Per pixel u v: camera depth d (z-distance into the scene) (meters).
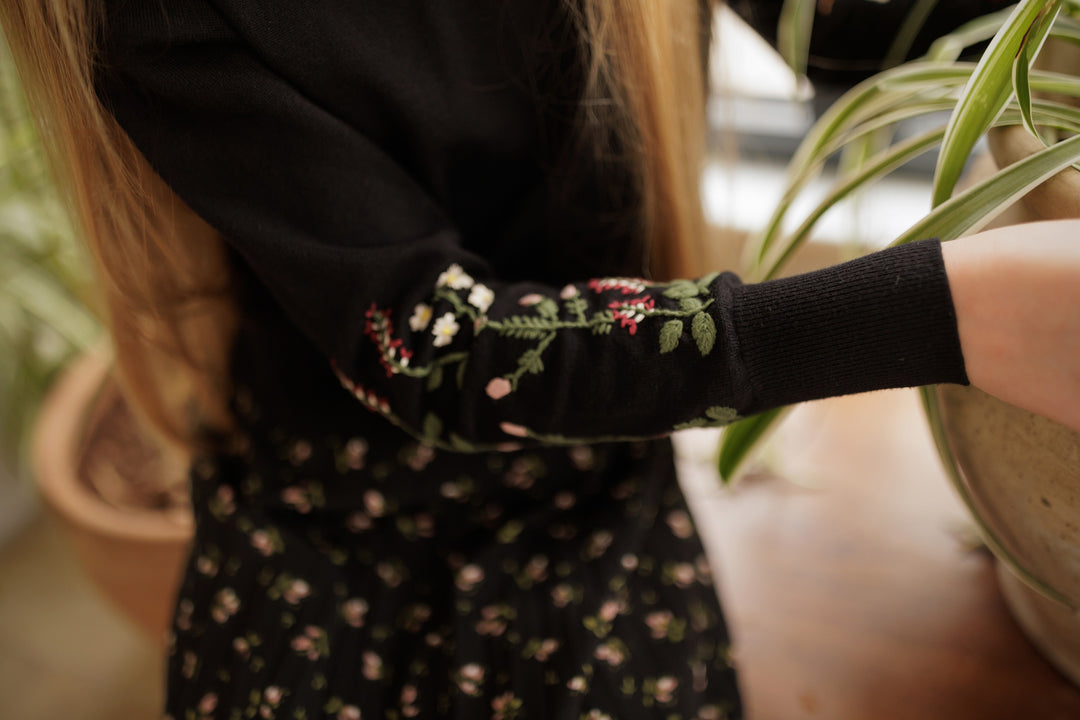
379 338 0.62
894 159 0.66
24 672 1.49
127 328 0.77
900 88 0.68
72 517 0.96
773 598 0.83
